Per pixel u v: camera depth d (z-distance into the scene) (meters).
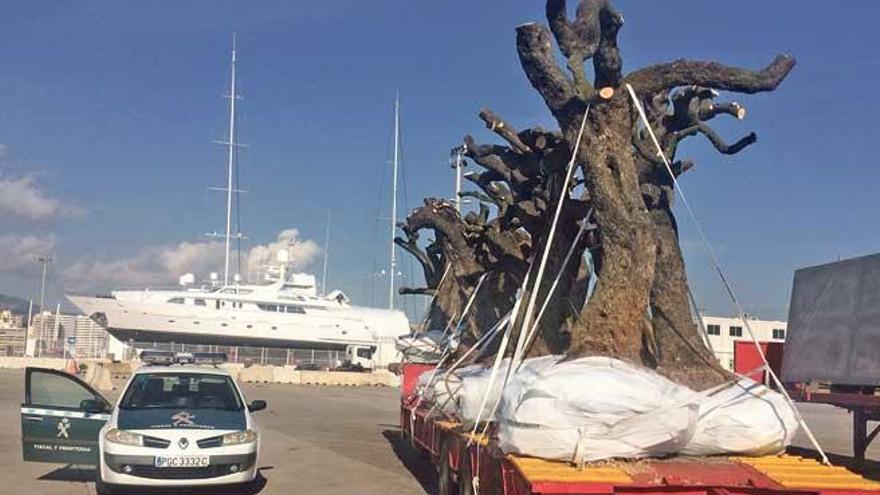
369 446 18.44
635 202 8.66
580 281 11.17
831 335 12.16
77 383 12.63
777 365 13.52
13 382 43.59
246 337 84.38
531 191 11.95
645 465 7.03
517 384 7.77
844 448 19.14
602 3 8.62
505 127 11.87
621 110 8.73
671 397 7.38
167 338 82.81
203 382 12.91
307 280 90.31
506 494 7.38
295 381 56.09
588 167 8.77
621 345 8.44
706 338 9.71
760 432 7.52
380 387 54.59
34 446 12.28
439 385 12.51
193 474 11.14
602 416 6.97
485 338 12.16
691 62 8.68
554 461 7.11
